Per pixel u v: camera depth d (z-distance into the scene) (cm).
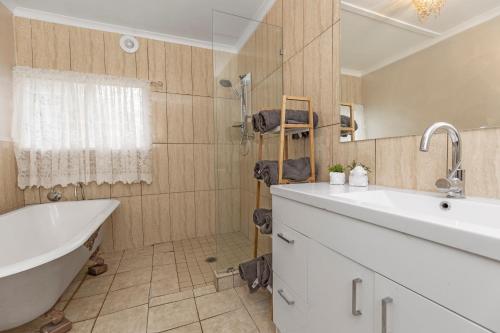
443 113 90
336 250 76
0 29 196
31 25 217
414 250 52
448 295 46
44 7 212
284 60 185
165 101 266
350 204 69
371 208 62
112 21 236
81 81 225
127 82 243
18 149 208
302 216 95
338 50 133
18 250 175
